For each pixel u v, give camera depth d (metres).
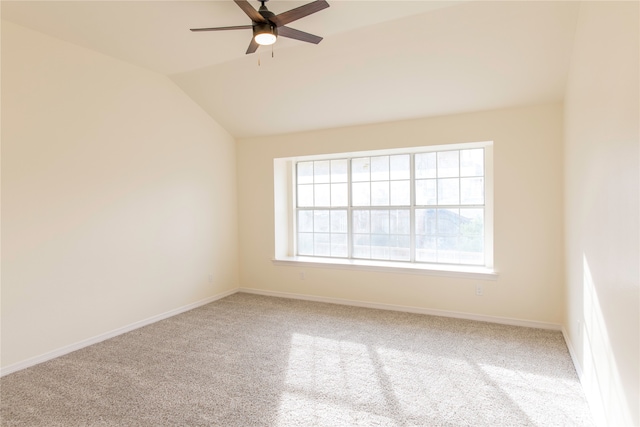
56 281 3.10
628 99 1.44
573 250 2.83
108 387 2.56
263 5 2.42
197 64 3.74
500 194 3.68
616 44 1.62
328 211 5.03
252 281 5.19
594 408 2.11
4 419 2.19
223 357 3.04
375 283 4.38
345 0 2.55
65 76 3.17
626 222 1.48
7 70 2.80
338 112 4.18
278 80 3.87
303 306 4.49
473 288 3.85
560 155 3.43
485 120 3.72
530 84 3.28
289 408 2.28
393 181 4.60
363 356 3.02
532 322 3.60
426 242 4.44
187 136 4.39
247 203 5.16
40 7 2.62
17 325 2.85
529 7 2.60
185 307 4.35
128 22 2.86
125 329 3.66
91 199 3.38
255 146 5.06
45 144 3.03
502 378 2.62
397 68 3.41
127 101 3.70
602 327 1.90
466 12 2.71
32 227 2.95
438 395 2.41
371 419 2.16
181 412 2.24
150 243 3.94
